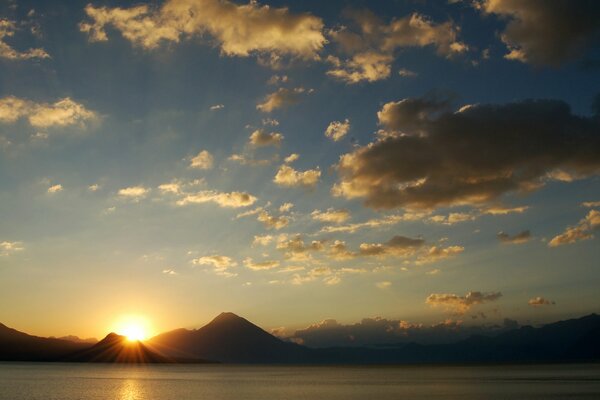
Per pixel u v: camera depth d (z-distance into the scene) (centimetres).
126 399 11925
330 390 15300
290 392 14525
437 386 16725
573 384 16288
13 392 13375
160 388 15750
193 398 12444
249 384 18600
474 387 15775
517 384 16725
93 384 17012
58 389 14525
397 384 18250
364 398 12425
